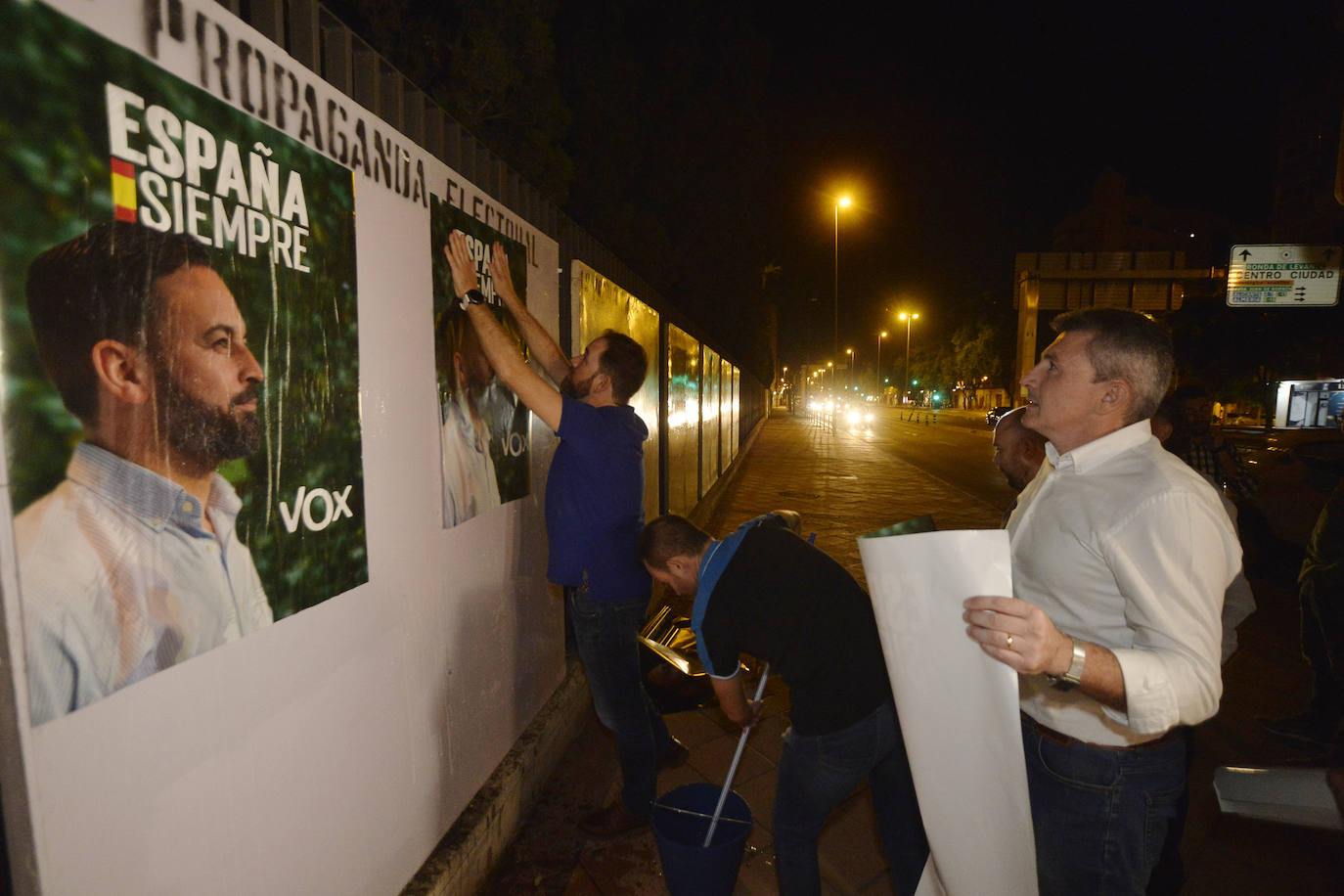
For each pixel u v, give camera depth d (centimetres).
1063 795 140
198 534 121
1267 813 141
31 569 93
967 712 136
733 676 197
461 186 229
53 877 96
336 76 182
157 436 112
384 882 187
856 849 267
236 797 132
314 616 155
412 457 197
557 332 335
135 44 106
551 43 409
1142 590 122
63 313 96
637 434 249
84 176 98
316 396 153
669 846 208
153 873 113
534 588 304
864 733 182
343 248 163
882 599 144
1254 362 1786
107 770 105
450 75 368
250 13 147
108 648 104
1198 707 116
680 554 198
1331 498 330
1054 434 145
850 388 10331
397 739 192
